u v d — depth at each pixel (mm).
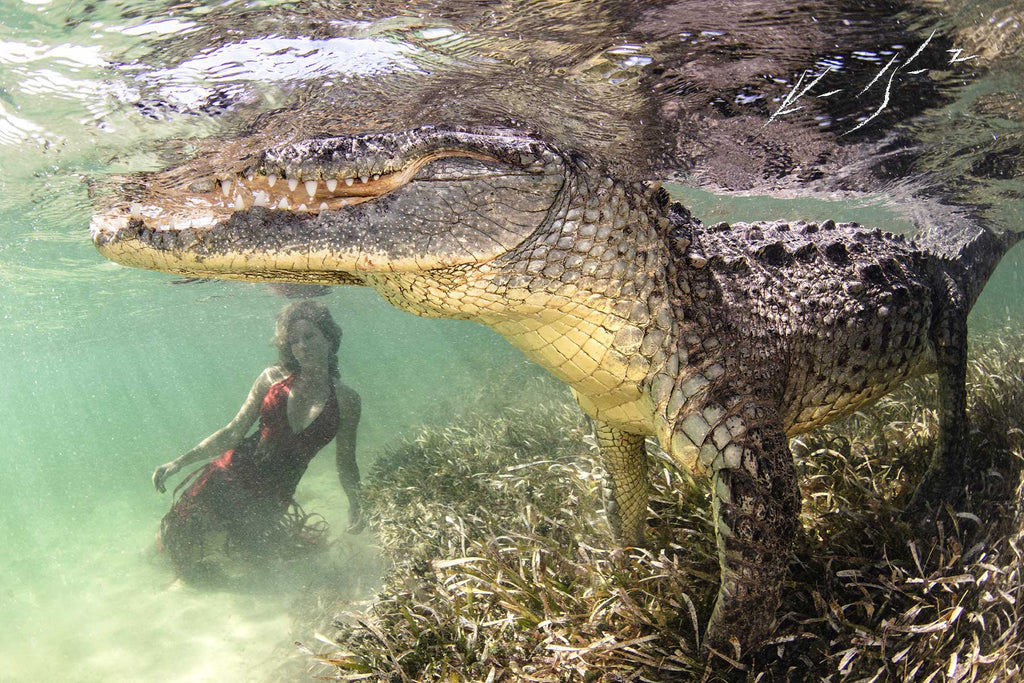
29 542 3338
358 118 1269
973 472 1205
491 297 876
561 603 1046
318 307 2523
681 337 889
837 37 1053
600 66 1118
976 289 1604
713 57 1104
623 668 894
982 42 1095
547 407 2697
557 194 858
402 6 940
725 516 835
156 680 1740
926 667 847
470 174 833
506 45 1050
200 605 2135
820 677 841
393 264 819
